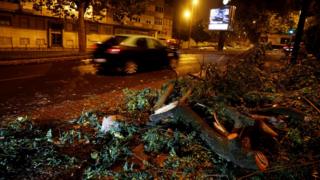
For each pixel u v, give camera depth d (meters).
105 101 7.07
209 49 41.41
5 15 22.42
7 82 8.90
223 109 5.06
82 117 5.45
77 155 3.95
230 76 7.60
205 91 6.14
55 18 25.89
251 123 4.56
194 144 4.17
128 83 9.94
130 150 4.06
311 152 4.25
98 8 21.05
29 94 7.51
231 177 3.41
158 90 7.20
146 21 38.56
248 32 56.00
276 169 3.55
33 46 25.02
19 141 4.01
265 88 8.16
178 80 7.11
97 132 4.76
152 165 3.63
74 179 3.37
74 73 11.60
